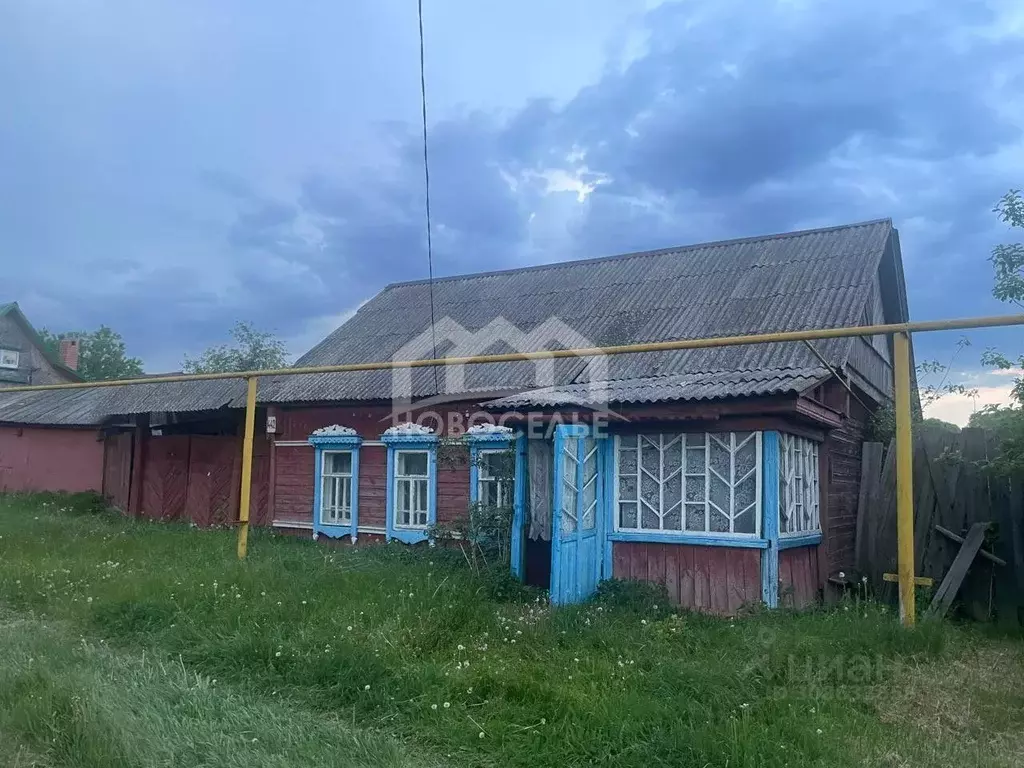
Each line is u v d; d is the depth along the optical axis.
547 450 8.84
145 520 14.46
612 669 5.25
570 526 7.52
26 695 4.52
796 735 4.20
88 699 4.34
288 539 12.09
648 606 7.23
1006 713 4.68
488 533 9.02
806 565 8.21
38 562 8.59
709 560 7.50
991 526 7.66
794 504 7.91
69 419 16.91
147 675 5.05
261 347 30.50
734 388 7.32
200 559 8.93
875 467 8.66
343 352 14.27
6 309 27.84
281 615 6.37
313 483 12.83
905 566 5.99
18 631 6.23
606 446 8.20
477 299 14.89
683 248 14.28
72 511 15.04
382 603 6.63
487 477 10.90
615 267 14.50
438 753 4.23
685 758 3.93
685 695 4.75
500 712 4.61
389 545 10.96
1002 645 6.54
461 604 6.53
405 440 11.73
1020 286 6.98
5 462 18.03
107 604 6.75
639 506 7.97
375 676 5.05
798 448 8.20
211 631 6.07
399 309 15.64
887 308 13.44
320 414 12.91
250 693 4.92
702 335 11.04
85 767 3.72
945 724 4.57
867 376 11.18
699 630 6.38
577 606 6.97
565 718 4.45
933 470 8.16
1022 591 7.51
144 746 3.86
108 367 43.91
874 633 5.74
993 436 7.81
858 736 4.30
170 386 16.16
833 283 11.20
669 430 7.83
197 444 14.87
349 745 4.11
